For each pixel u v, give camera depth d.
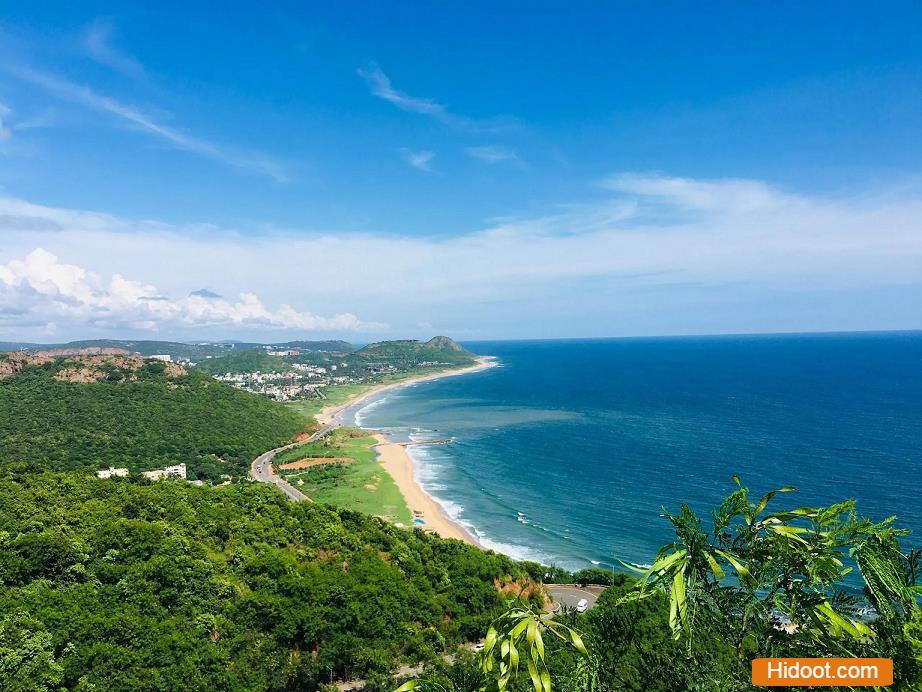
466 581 48.81
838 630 4.41
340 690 35.09
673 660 5.29
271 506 60.31
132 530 43.56
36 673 27.56
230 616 37.34
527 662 4.46
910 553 4.73
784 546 4.66
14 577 35.81
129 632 31.92
